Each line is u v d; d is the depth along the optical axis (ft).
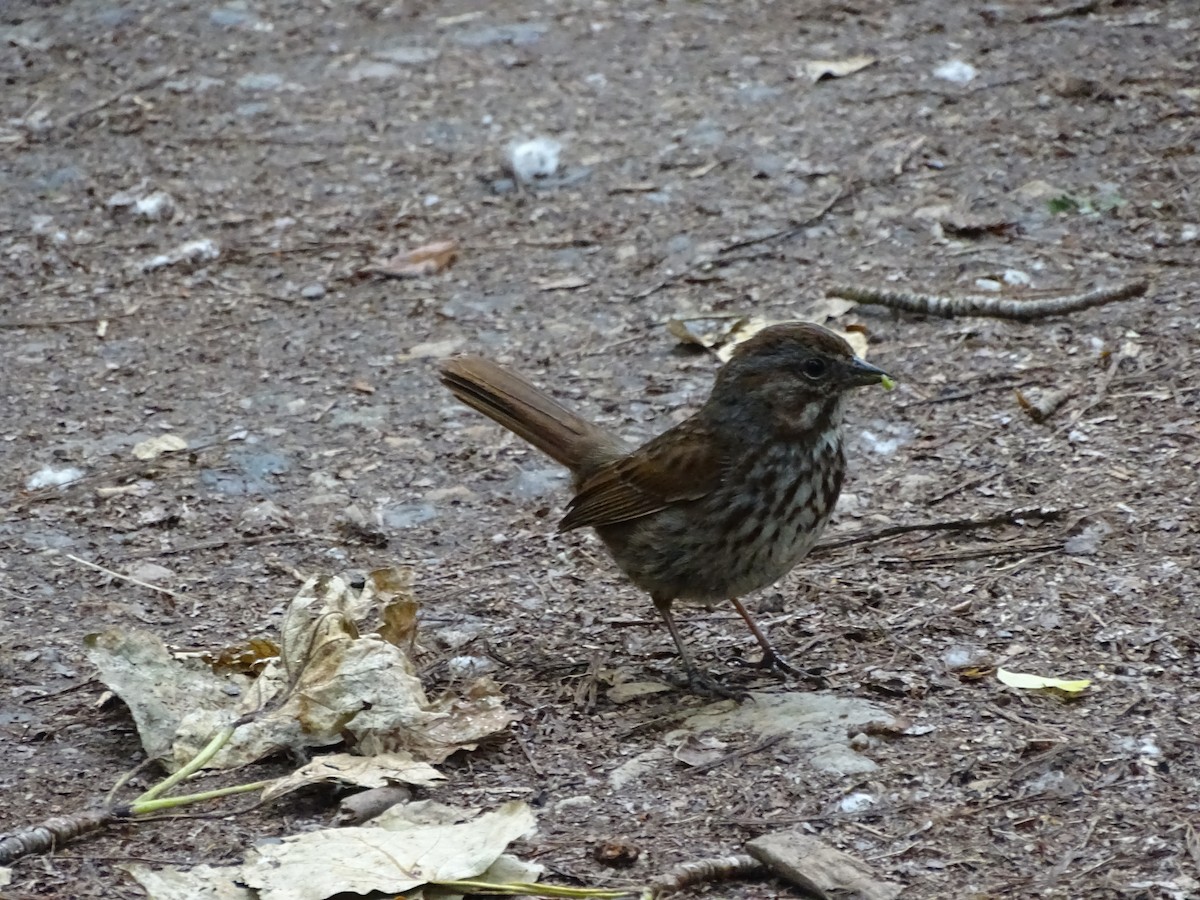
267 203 53.11
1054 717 27.27
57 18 65.98
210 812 25.39
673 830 24.41
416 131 56.65
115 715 28.94
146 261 50.34
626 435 40.22
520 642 31.68
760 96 57.00
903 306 44.42
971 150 52.37
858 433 39.42
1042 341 42.63
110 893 23.15
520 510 37.70
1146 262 45.88
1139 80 55.52
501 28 63.87
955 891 22.45
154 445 40.91
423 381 43.68
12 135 57.62
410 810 24.68
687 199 51.34
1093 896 22.21
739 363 28.91
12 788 26.43
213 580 34.71
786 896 22.68
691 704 28.71
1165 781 25.12
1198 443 36.96
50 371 44.83
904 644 30.37
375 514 37.68
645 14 64.49
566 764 26.66
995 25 60.90
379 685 26.43
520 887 22.59
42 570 35.22
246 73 61.16
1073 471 36.60
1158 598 31.07
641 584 30.42
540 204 51.96
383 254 49.98
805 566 33.83
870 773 25.81
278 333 46.37
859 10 63.21
